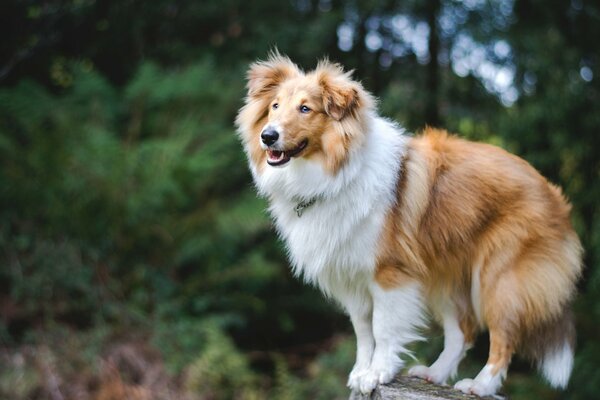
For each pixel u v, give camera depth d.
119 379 5.95
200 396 6.09
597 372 6.63
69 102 7.49
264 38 8.86
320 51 8.88
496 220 3.69
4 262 6.43
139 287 6.91
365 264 3.60
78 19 8.70
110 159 6.98
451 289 3.88
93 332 6.27
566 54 7.53
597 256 6.67
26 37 8.19
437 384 3.74
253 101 3.89
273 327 8.32
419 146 3.85
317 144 3.60
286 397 6.47
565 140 7.24
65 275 6.46
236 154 7.94
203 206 7.54
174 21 9.24
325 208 3.61
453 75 8.80
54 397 5.74
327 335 8.43
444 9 8.81
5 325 6.17
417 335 3.68
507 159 3.81
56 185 6.80
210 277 7.23
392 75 9.21
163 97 7.68
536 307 3.64
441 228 3.70
